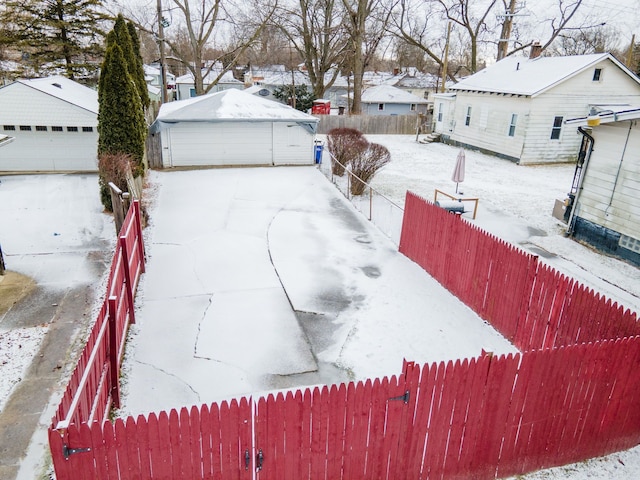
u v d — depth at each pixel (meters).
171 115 18.17
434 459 4.59
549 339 6.72
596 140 11.76
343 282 9.33
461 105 26.47
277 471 4.12
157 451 3.71
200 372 6.40
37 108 16.94
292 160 19.88
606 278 10.19
